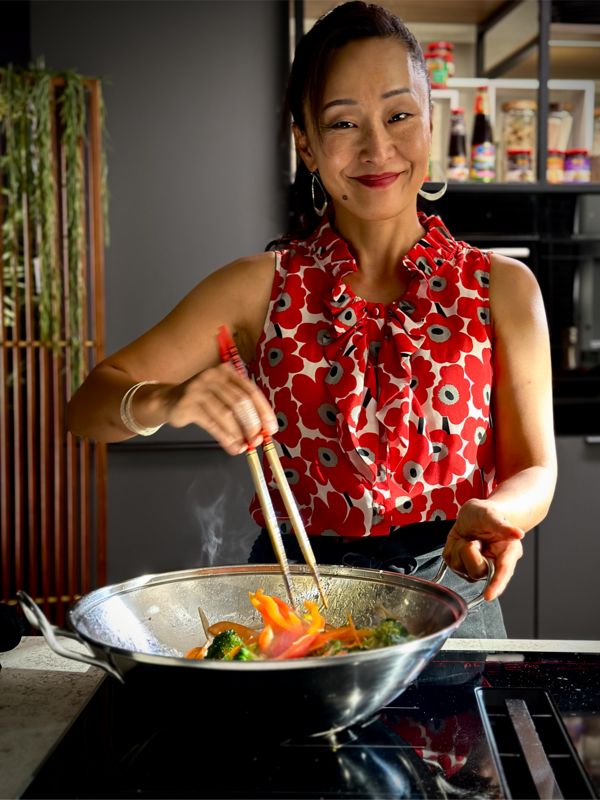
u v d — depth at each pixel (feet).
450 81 11.62
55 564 11.03
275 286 4.57
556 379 12.26
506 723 2.99
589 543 11.44
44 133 10.00
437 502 4.27
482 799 2.47
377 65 4.07
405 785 2.55
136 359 4.54
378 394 4.32
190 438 11.51
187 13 11.41
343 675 2.51
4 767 2.74
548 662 3.50
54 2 11.25
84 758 2.75
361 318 4.40
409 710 3.05
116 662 2.62
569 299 12.30
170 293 11.64
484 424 4.40
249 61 11.51
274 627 3.00
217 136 11.55
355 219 4.49
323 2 11.46
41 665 3.61
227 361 3.43
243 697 2.52
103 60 11.36
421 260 4.50
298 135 4.62
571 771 2.68
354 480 4.26
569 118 11.98
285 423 4.40
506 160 11.84
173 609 3.35
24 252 10.53
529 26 11.80
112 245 11.54
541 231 12.25
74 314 10.41
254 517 4.57
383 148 4.12
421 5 11.50
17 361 10.57
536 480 4.01
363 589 3.39
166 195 11.55
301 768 2.65
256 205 11.66
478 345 4.39
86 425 4.13
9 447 11.13
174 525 11.58
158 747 2.81
